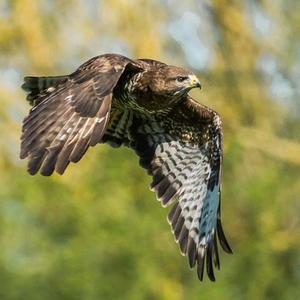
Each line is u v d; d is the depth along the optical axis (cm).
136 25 3216
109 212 2655
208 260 1418
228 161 2962
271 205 2877
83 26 3259
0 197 2723
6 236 2686
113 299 2569
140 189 2766
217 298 2606
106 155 2781
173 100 1414
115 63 1223
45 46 3275
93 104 1186
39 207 2714
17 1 3272
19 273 2561
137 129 1448
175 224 1438
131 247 2606
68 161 1148
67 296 2548
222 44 3297
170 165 1454
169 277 2681
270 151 3172
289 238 2892
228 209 2969
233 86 3284
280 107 3300
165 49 3244
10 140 3159
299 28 3262
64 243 2697
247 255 2752
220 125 1438
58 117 1177
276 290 2775
